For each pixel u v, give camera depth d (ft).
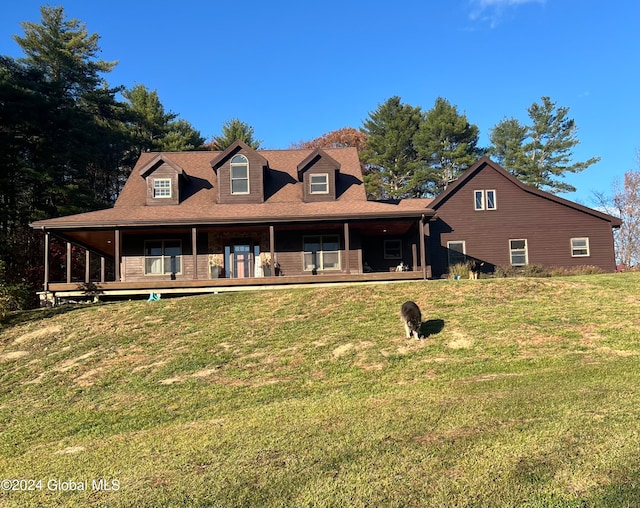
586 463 15.60
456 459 16.71
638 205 131.64
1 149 92.58
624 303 42.11
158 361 36.70
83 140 106.32
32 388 34.14
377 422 21.47
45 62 111.75
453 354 33.55
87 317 49.32
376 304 45.93
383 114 161.17
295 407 25.85
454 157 151.43
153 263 69.36
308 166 70.59
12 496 17.84
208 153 82.02
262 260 69.67
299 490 15.65
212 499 15.61
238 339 39.88
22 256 91.40
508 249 79.87
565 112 162.30
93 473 19.33
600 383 24.75
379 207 65.26
